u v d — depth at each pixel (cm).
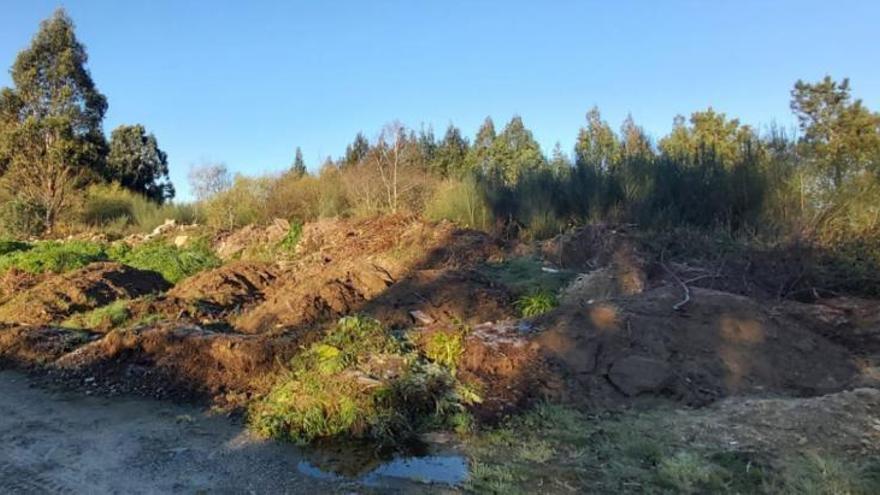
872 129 1390
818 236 880
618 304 680
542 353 596
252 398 568
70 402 585
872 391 504
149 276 1179
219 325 846
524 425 502
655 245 934
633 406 536
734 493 383
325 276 951
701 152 1215
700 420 494
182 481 421
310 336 642
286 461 452
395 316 783
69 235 1914
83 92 2291
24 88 2197
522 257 1026
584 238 1010
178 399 588
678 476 404
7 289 1101
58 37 2256
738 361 585
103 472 436
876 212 908
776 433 457
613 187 1167
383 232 1217
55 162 2062
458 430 491
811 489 376
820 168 981
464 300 816
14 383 643
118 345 686
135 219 2077
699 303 659
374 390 513
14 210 1922
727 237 953
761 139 1130
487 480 412
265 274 1127
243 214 1733
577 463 435
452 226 1167
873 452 422
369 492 402
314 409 505
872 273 812
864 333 671
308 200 1694
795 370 580
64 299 955
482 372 571
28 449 476
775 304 758
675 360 586
